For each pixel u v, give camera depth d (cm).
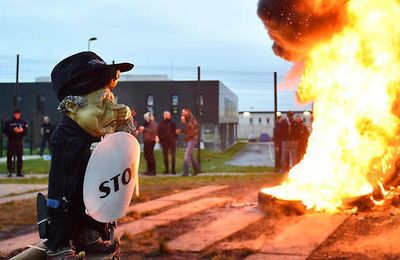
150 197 967
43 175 1595
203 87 3619
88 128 228
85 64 232
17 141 1531
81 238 233
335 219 680
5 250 555
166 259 518
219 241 586
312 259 498
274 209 739
